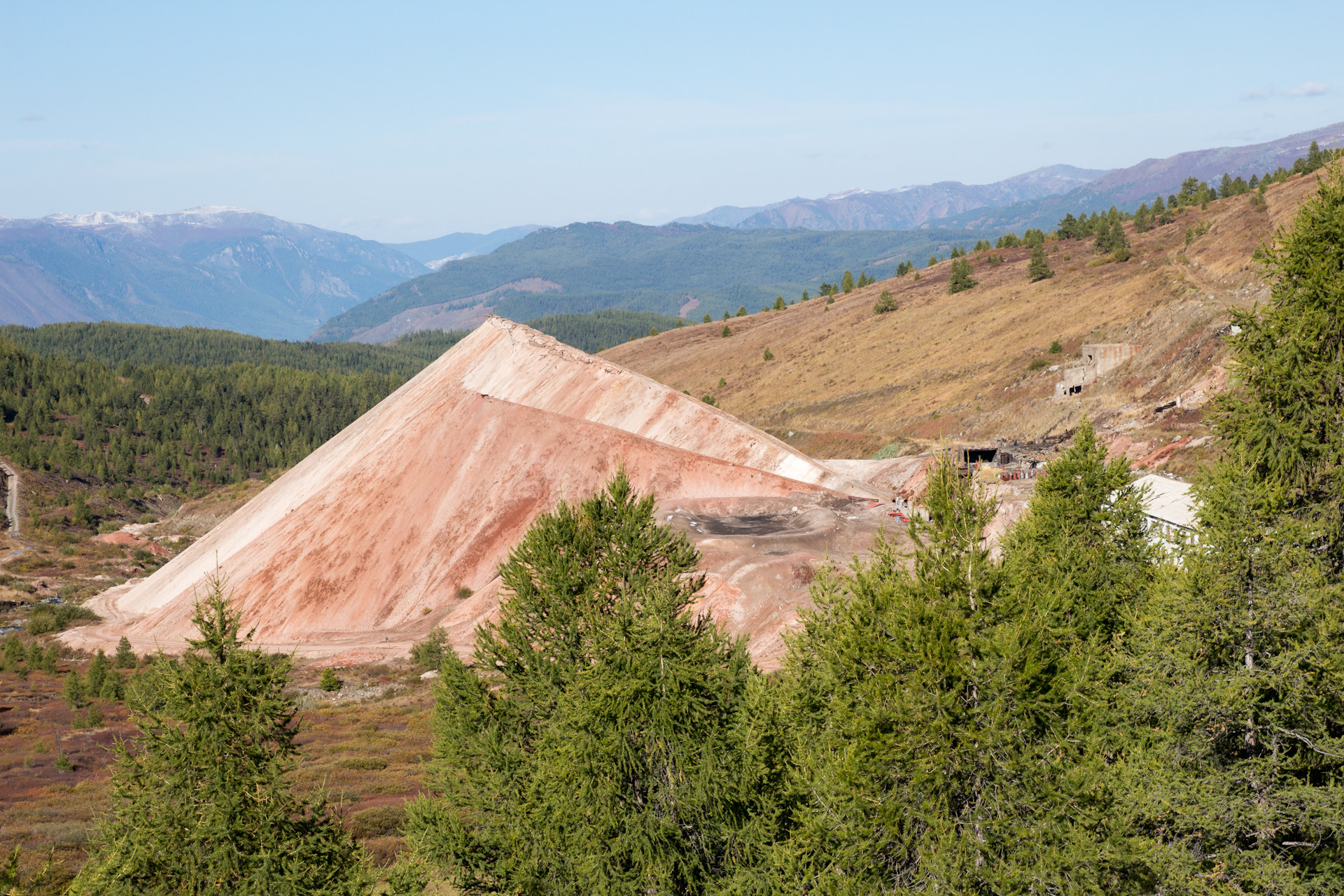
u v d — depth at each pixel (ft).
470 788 60.80
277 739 52.70
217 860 48.37
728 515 196.34
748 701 53.67
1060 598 67.36
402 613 201.46
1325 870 49.93
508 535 210.59
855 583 52.44
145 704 51.26
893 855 46.06
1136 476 83.05
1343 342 61.72
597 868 49.90
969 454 243.60
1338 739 51.08
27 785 114.21
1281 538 53.67
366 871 55.21
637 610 57.16
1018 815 44.34
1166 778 51.47
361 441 255.91
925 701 45.11
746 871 49.98
